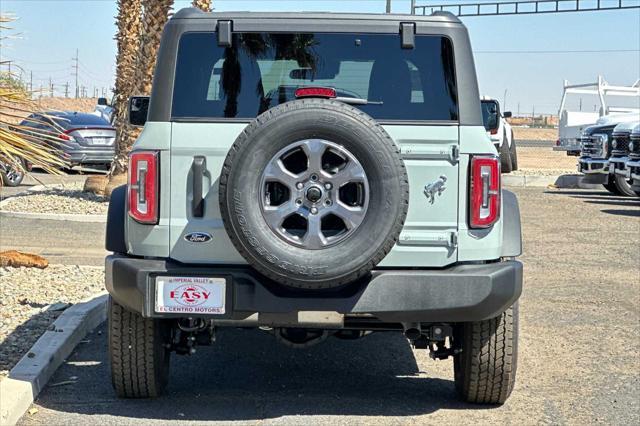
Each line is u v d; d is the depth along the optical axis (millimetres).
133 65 17516
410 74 5777
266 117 5086
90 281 9789
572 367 7137
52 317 7992
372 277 5371
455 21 5793
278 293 5355
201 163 5531
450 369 7102
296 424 5672
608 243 14148
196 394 6285
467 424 5730
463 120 5598
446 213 5555
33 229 14297
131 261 5500
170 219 5555
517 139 69875
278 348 7656
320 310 5367
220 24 5738
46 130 6691
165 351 6137
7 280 9641
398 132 5535
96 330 8008
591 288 10461
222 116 5715
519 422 5789
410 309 5371
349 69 5820
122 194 5941
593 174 23172
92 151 22453
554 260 12469
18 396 5691
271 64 5801
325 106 5090
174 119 5590
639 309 9336
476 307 5383
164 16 15953
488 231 5594
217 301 5367
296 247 5090
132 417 5746
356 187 5250
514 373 5895
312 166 5086
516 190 24391
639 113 27922
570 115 34156
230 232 5109
